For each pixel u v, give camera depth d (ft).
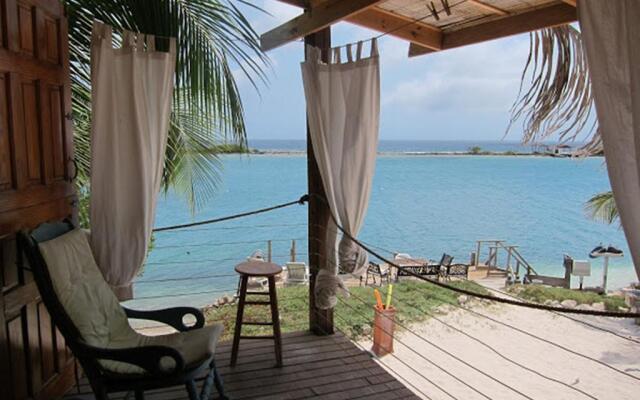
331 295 9.36
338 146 8.74
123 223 7.22
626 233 4.34
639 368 16.48
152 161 7.41
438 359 16.53
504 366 16.31
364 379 7.93
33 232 5.54
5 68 5.27
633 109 4.00
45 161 6.26
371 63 8.16
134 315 6.73
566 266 31.53
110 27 7.02
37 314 6.02
